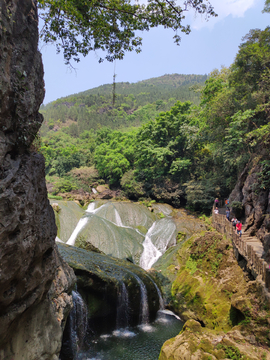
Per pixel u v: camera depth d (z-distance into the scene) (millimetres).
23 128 6254
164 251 23828
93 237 23031
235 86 23250
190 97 123438
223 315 13945
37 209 6543
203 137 28641
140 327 15508
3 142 5457
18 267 5461
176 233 24969
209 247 18422
